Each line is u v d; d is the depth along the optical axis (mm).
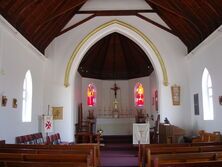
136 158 11945
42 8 11031
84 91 20250
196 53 13352
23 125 11570
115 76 21891
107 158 11992
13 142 10383
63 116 14570
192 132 14312
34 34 12297
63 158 5332
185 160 5273
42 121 13938
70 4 12094
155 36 14992
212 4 9945
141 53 19297
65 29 14711
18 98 11016
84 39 14961
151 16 14820
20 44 11195
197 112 13547
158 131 14430
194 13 11391
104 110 21516
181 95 14648
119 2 14570
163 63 14883
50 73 14797
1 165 4551
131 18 15016
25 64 11852
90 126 18531
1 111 9383
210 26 11297
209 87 12555
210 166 4621
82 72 19969
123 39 19328
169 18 13703
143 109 20250
